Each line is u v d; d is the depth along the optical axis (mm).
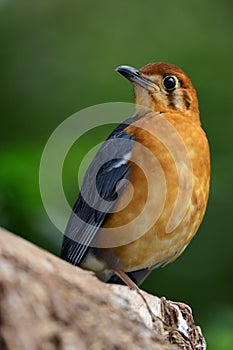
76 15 21953
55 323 7145
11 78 20484
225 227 17062
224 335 14398
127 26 21906
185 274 16500
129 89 20266
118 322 7684
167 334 9602
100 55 21141
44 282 7324
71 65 20812
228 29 21844
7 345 6812
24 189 13914
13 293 6996
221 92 20422
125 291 9297
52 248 13438
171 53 21266
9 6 21953
